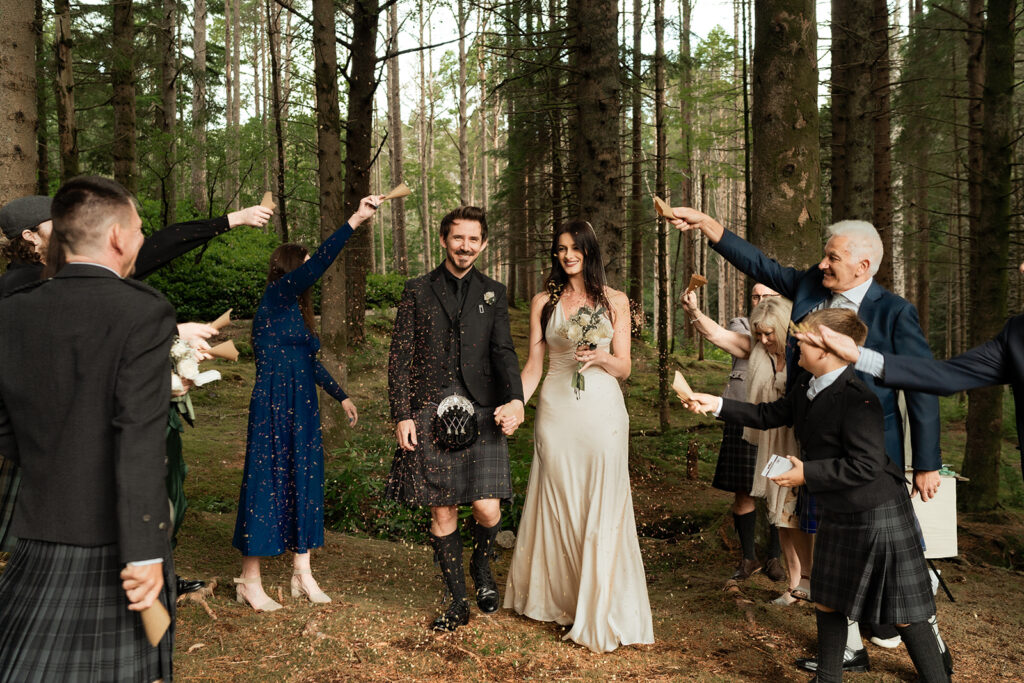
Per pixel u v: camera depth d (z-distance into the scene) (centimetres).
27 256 260
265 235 2202
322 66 819
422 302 343
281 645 308
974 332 730
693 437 1079
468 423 334
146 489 170
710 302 3744
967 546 551
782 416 300
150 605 170
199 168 2298
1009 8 699
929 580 272
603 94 809
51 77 993
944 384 251
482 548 364
